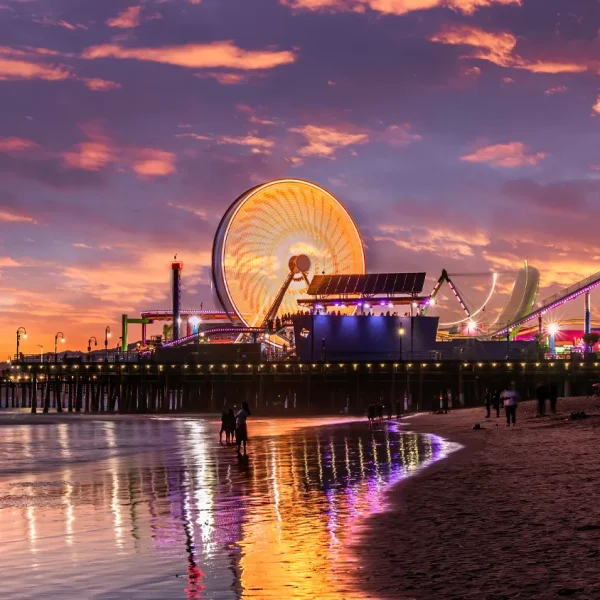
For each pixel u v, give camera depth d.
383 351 140.88
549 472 29.67
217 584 15.98
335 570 16.73
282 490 29.06
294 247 197.00
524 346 141.38
